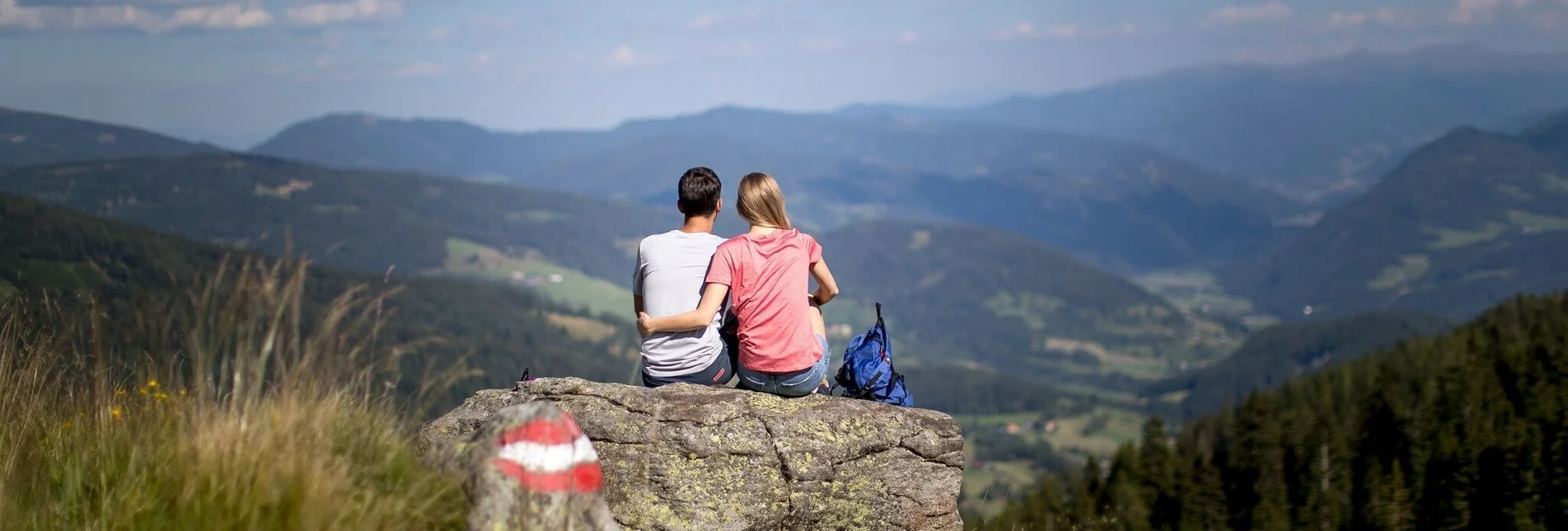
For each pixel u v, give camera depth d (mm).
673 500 4520
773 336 5000
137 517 3504
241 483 3498
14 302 3752
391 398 4102
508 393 4953
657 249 5242
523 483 3621
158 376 3801
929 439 5055
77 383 3898
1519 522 64688
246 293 3490
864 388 5273
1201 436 91125
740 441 4703
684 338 5148
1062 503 68500
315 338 3646
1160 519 72375
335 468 3639
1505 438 71438
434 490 3736
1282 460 78938
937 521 4980
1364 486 72562
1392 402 88188
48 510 3625
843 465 4793
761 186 5266
